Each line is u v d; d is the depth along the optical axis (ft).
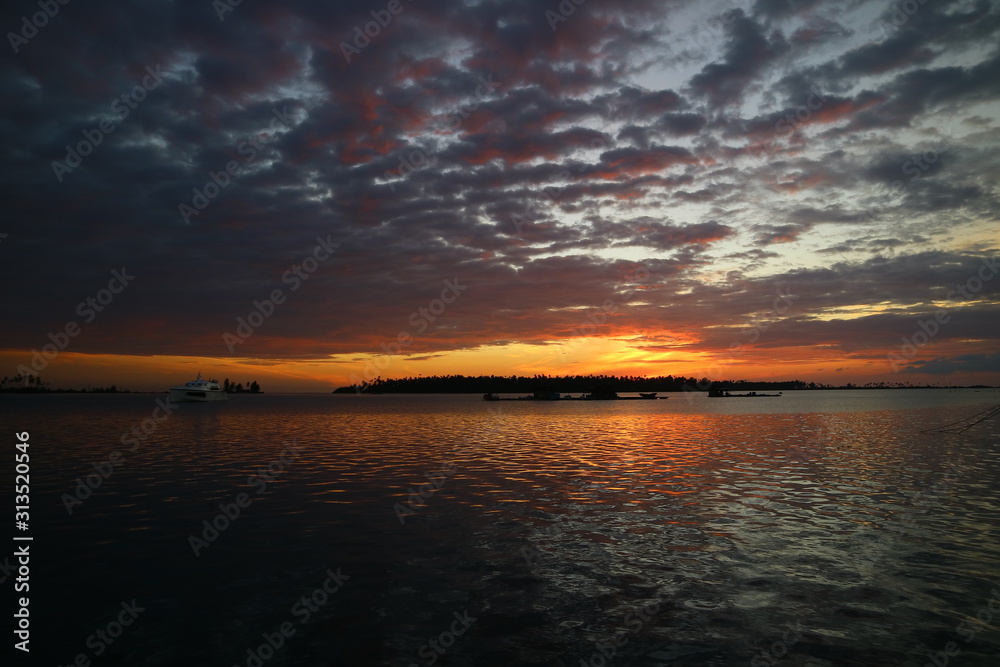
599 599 35.50
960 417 229.04
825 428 173.27
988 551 44.47
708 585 37.68
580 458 101.65
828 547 45.70
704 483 74.59
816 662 27.71
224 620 32.81
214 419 241.96
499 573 40.16
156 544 47.42
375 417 261.24
